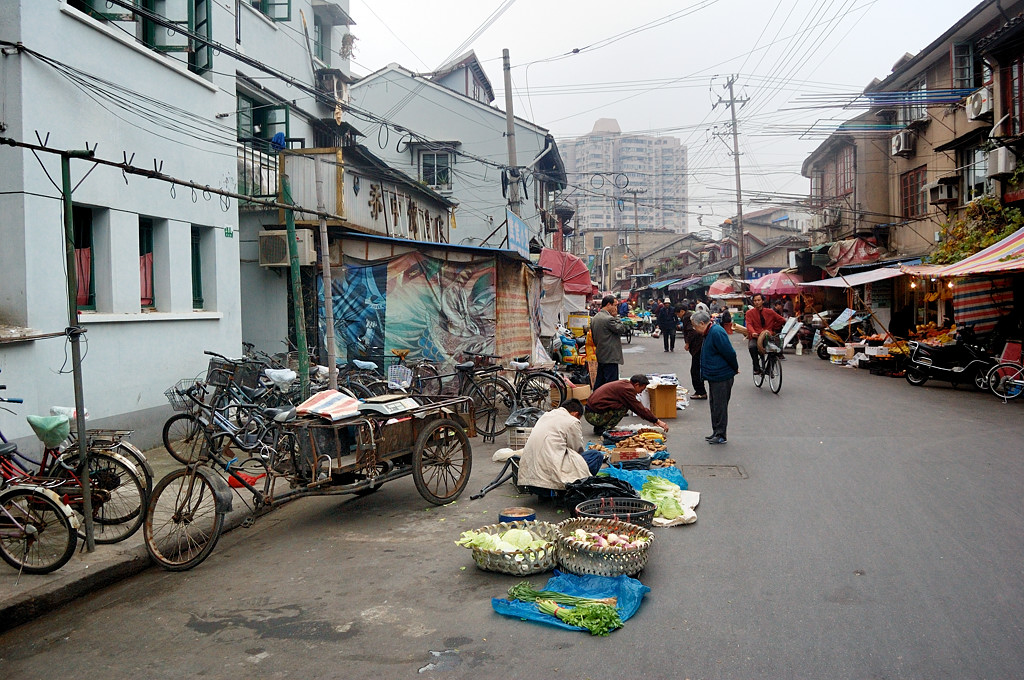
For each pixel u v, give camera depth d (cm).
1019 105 1573
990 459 773
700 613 414
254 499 593
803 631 387
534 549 483
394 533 602
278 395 933
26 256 725
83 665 391
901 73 2188
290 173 1166
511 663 365
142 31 973
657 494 620
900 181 2377
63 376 771
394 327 1222
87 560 534
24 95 723
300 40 1747
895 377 1630
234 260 1108
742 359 2205
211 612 455
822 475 730
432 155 2723
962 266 1392
